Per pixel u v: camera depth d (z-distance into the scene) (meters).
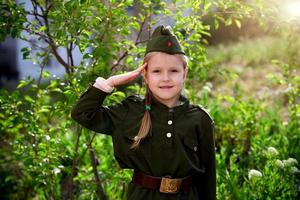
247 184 3.96
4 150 4.86
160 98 2.67
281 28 4.38
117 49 3.48
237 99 5.69
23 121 3.55
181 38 3.61
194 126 2.66
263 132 4.79
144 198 2.64
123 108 2.71
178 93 2.68
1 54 13.82
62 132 3.59
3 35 3.40
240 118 5.27
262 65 9.36
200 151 2.72
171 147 2.61
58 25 3.23
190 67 3.72
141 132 2.59
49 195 3.81
